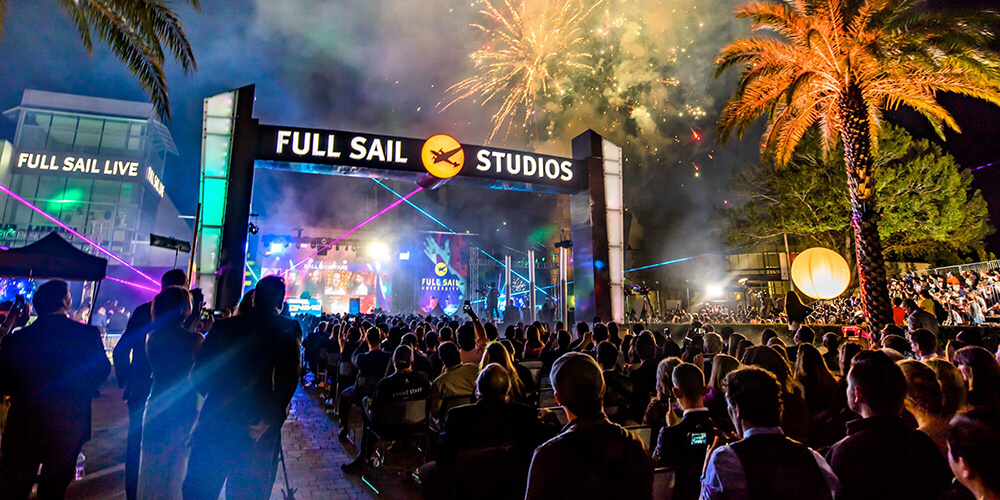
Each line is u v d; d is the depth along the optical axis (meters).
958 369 3.03
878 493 2.19
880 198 21.86
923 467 2.18
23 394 3.59
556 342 8.53
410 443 5.95
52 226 33.56
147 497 3.48
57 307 3.90
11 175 34.88
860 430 2.32
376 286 37.09
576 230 17.52
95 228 35.00
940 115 12.59
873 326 11.03
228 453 3.12
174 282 4.03
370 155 14.19
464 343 6.48
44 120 36.84
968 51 10.52
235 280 12.35
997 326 8.41
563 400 2.18
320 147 13.76
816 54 11.82
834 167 23.19
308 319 18.61
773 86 13.05
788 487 1.91
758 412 2.04
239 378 3.22
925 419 2.71
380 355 6.72
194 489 3.08
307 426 7.78
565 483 2.03
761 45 12.44
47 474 3.59
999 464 2.02
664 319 29.48
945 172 21.61
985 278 15.71
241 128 13.17
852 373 2.42
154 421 3.58
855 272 23.95
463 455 2.82
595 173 17.06
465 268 38.00
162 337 3.72
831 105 13.55
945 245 24.59
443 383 4.91
